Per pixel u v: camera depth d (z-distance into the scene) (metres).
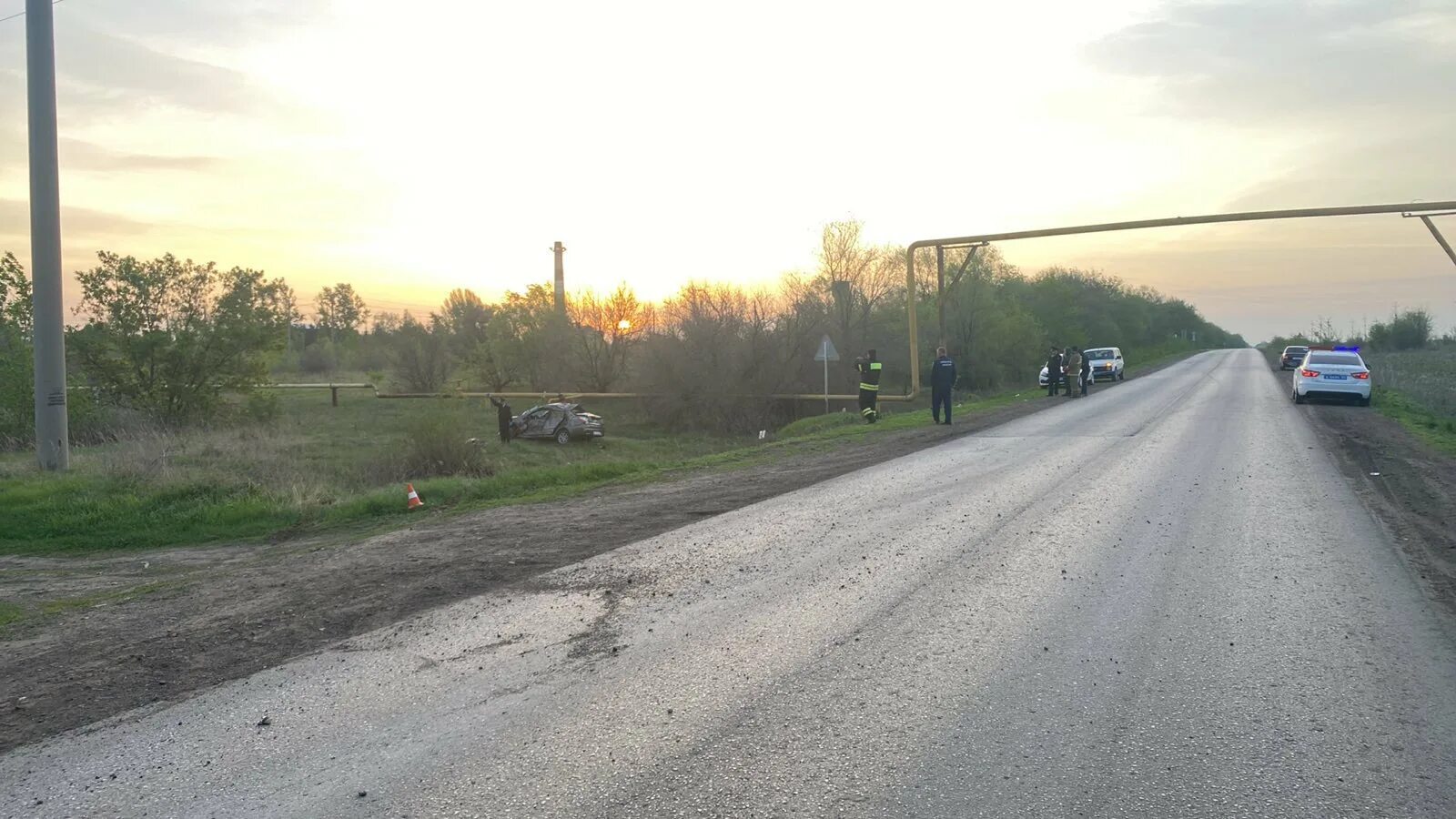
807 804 3.79
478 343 53.75
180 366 30.08
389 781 4.13
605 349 49.28
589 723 4.72
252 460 20.03
